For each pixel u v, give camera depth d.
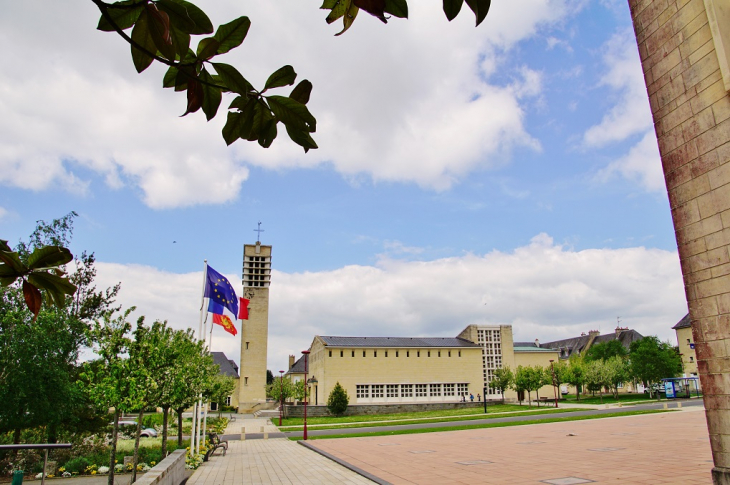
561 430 31.94
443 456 21.36
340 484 15.40
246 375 73.12
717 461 7.07
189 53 1.53
